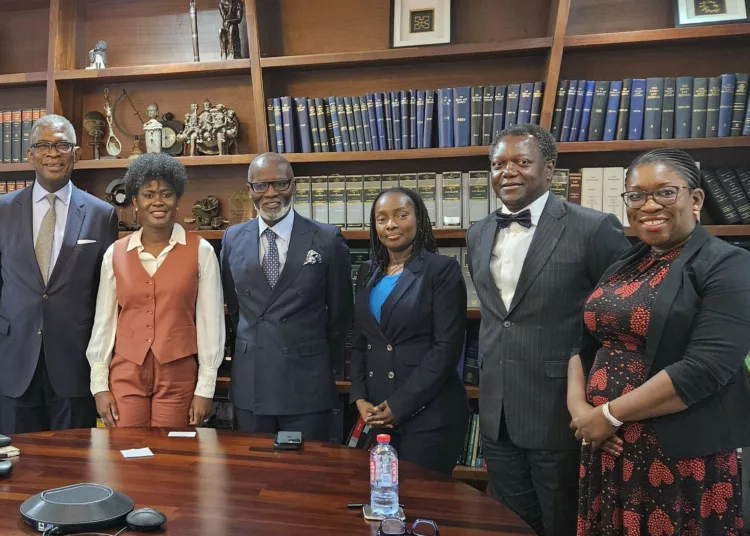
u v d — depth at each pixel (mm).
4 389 2117
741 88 2309
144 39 2963
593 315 1420
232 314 2188
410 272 1858
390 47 2648
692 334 1241
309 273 1999
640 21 2578
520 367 1654
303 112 2629
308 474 1324
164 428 1693
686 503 1240
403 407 1730
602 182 2438
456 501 1188
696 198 1328
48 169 2137
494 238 1798
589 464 1410
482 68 2695
